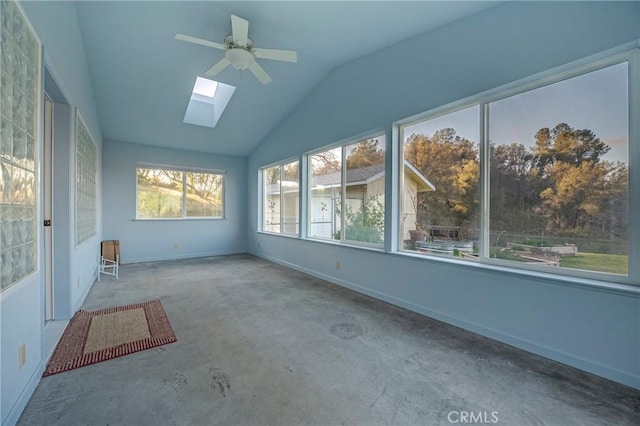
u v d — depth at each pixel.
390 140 3.27
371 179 3.64
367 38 3.07
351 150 3.96
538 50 2.14
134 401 1.59
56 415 1.47
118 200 5.42
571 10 1.99
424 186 3.07
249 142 6.08
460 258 2.74
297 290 3.77
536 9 2.15
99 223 4.87
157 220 5.81
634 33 1.76
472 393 1.69
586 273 2.01
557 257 2.14
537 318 2.13
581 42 1.95
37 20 1.77
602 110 1.94
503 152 2.43
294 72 4.01
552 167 2.16
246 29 2.51
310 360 2.04
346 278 3.89
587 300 1.91
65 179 2.72
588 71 2.00
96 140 4.42
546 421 1.47
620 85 1.87
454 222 2.79
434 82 2.81
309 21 2.81
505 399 1.64
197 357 2.07
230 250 6.70
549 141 2.18
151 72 3.71
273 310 3.03
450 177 2.83
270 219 6.10
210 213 6.48
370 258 3.52
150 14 2.82
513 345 2.25
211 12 2.78
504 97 2.42
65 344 2.22
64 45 2.40
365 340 2.36
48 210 2.67
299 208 4.90
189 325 2.63
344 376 1.85
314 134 4.47
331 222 4.34
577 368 1.94
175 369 1.91
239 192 6.81
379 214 3.52
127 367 1.93
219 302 3.28
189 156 6.16
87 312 2.94
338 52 3.45
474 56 2.51
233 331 2.51
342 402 1.61
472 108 2.66
